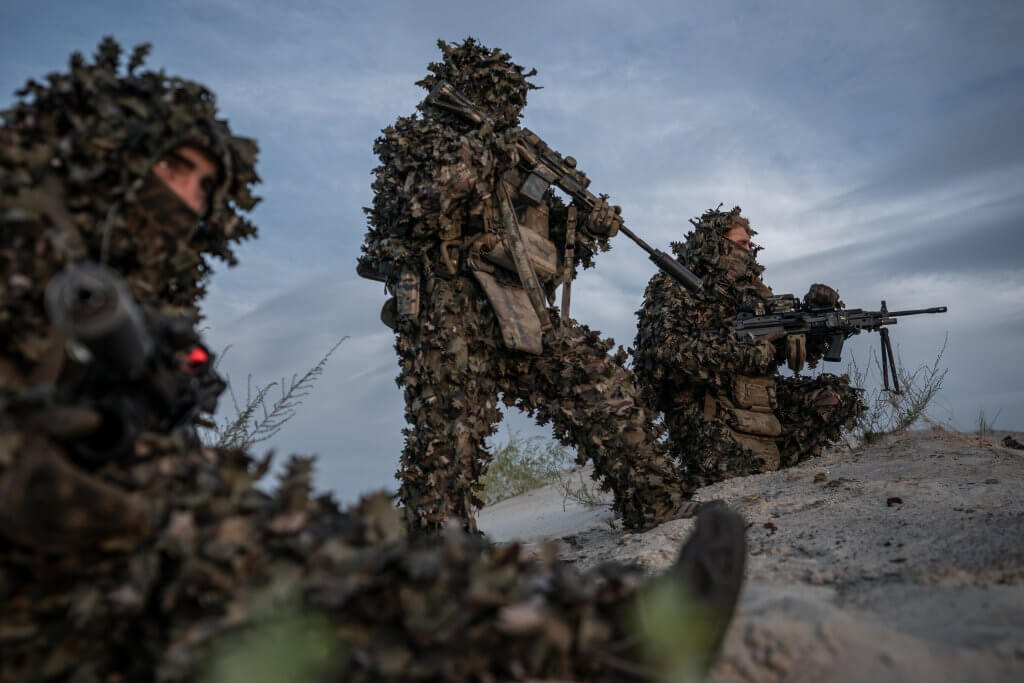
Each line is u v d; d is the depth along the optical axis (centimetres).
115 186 157
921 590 218
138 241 159
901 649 170
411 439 383
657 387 563
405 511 377
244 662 122
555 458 770
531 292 398
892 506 358
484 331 396
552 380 405
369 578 130
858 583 238
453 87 416
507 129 405
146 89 164
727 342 530
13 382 136
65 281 112
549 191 458
